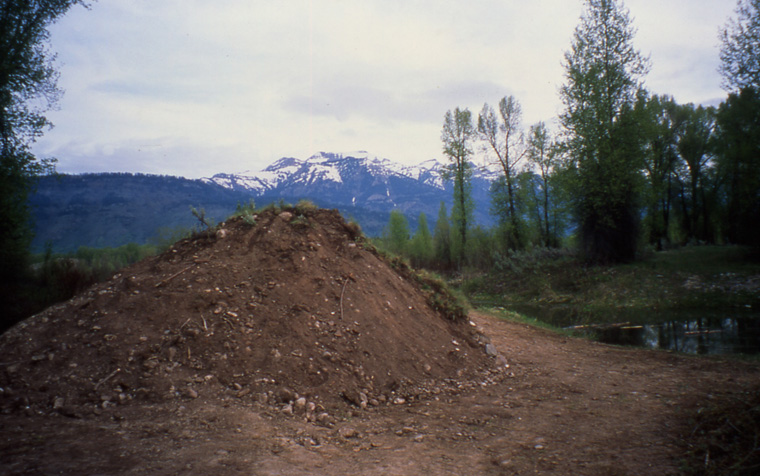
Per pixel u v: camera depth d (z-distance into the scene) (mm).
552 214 36812
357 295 6996
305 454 3725
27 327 5602
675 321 14609
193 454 3473
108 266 14109
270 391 4949
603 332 13359
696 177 41562
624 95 23922
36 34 12758
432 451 3961
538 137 36531
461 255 40531
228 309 5973
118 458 3328
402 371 6059
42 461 3211
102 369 4926
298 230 7793
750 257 22094
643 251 25234
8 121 12062
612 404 5410
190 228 8156
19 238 12352
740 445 3639
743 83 20641
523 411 5215
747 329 12641
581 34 24484
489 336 9250
